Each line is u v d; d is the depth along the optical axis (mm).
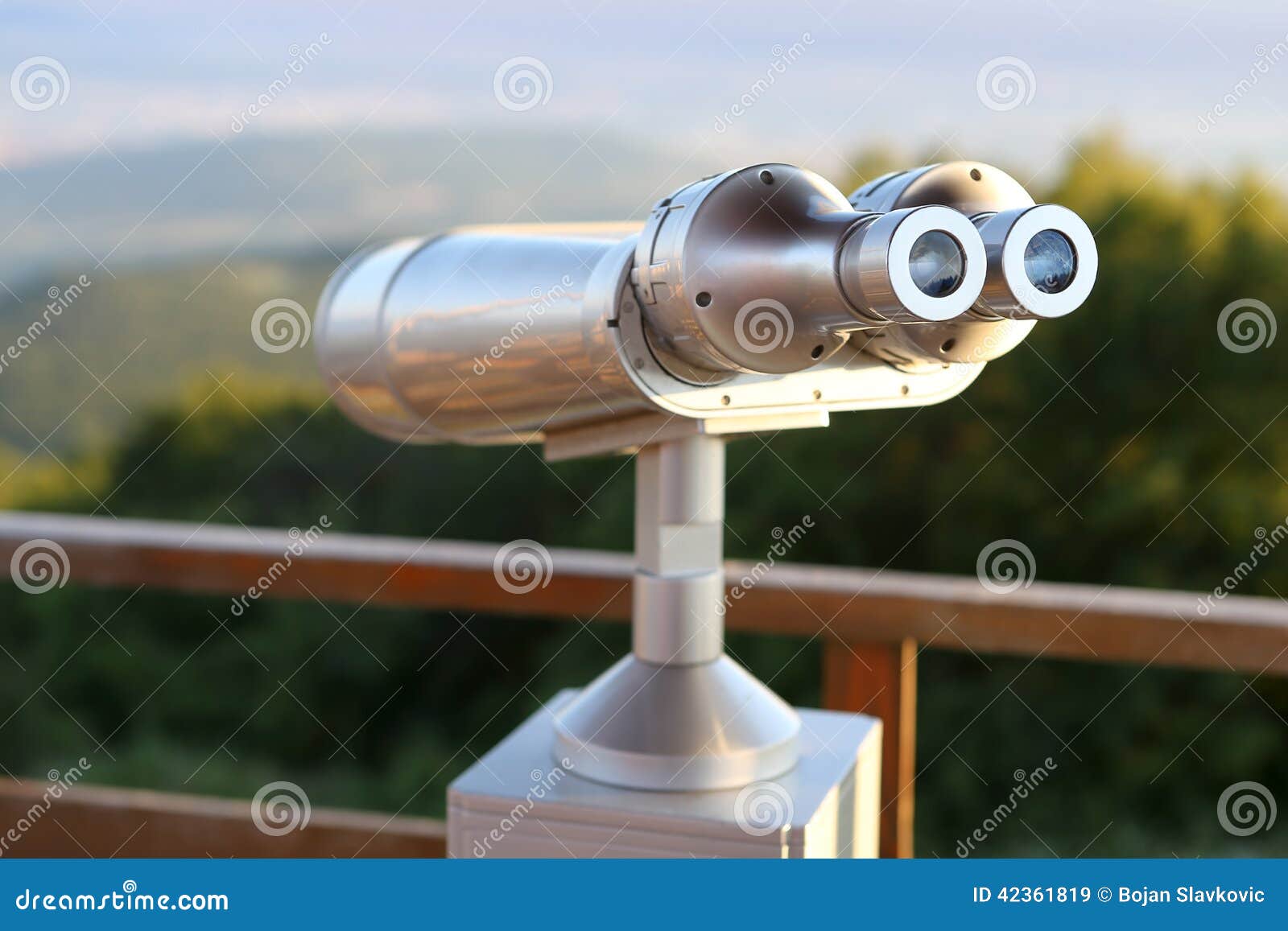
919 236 671
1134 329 5723
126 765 6457
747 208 742
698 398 816
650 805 877
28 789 1458
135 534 1518
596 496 6445
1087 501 5645
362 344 1025
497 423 969
